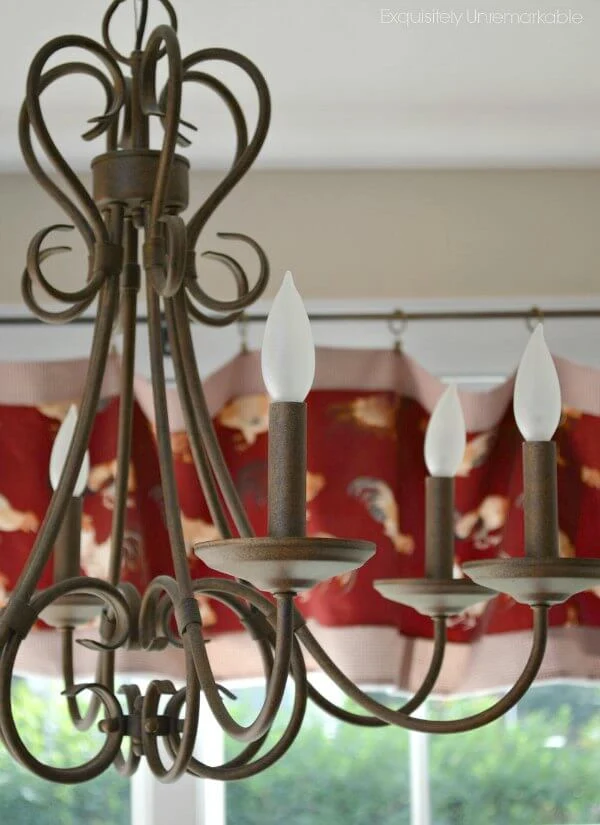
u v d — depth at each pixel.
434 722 0.91
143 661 2.02
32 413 2.06
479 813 2.19
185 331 1.06
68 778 0.93
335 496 2.06
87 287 1.00
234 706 2.18
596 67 1.77
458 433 1.14
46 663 2.00
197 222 1.03
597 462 2.06
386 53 1.73
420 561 2.06
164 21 1.64
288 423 0.79
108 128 1.10
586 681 2.03
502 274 2.16
